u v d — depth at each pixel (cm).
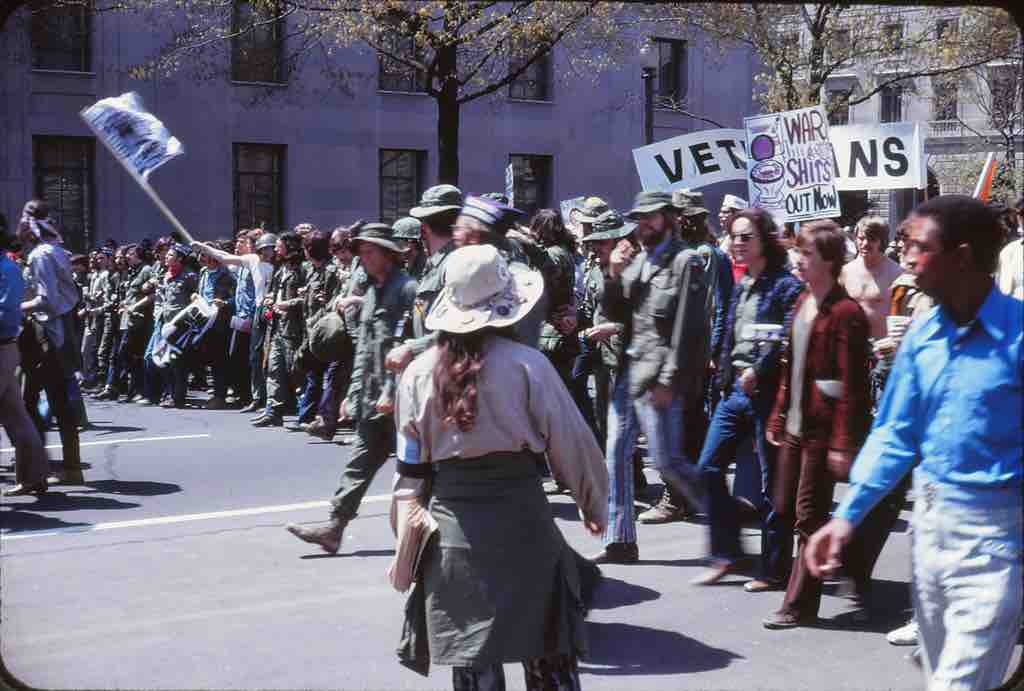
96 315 1566
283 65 2634
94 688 434
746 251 551
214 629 509
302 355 1027
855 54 2048
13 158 2398
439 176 1739
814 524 503
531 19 1705
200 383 1588
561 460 346
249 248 1341
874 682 446
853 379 485
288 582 583
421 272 807
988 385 291
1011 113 2788
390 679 449
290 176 2689
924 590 304
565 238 766
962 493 294
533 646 338
